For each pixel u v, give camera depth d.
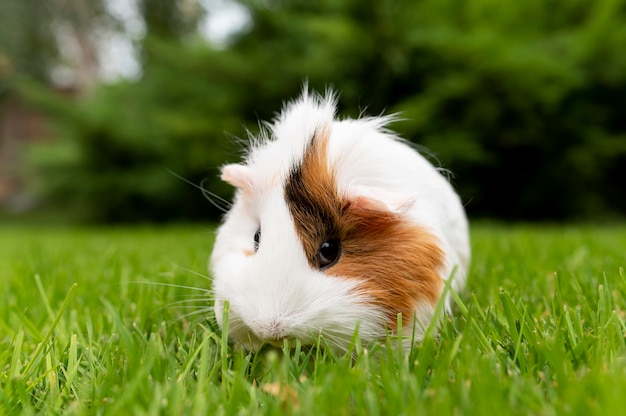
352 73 1.76
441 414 0.29
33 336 0.42
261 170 0.40
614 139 1.77
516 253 0.67
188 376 0.34
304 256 0.36
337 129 0.41
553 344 0.34
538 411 0.30
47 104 2.06
